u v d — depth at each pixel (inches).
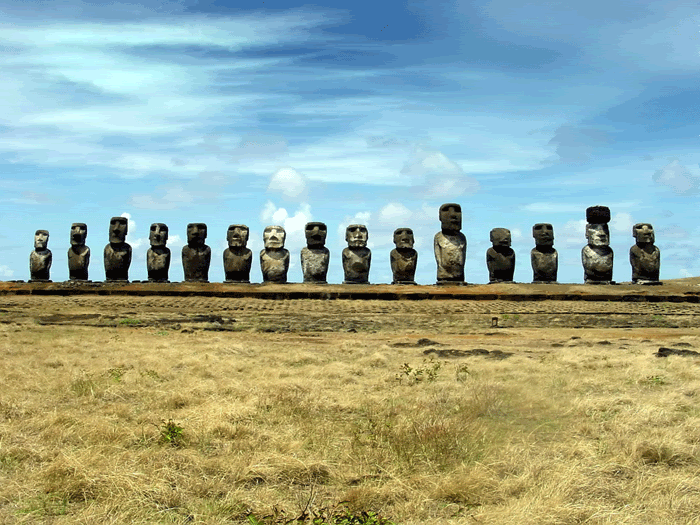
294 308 1791.3
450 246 2190.0
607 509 358.6
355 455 449.7
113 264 2201.0
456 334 1457.9
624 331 1512.1
